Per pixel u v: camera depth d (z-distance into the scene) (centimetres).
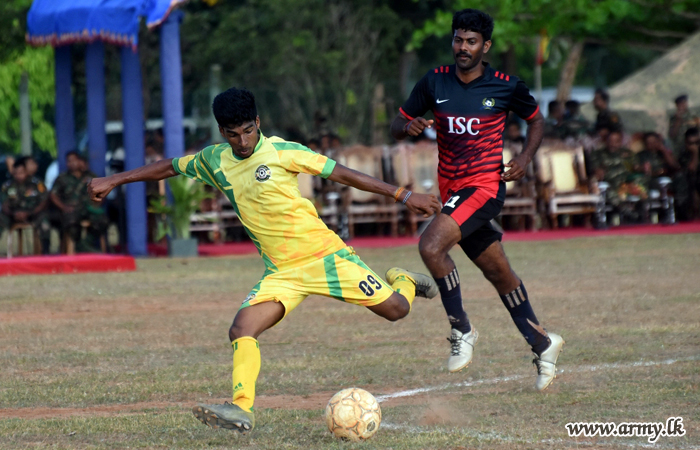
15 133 8456
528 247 4166
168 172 1476
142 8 3984
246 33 8538
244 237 5053
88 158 4578
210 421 1268
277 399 1636
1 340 2244
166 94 4212
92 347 2144
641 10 6041
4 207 4259
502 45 6078
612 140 4959
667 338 2106
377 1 8944
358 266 1434
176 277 3466
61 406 1600
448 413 1502
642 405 1520
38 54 7625
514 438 1343
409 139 5341
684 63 5566
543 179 4916
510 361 1917
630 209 4925
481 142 1617
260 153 1384
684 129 5062
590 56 12812
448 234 1590
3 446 1325
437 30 6078
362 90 8738
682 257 3638
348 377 1800
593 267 3425
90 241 4478
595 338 2125
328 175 1389
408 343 2139
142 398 1652
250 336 1364
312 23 8656
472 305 2656
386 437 1357
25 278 3506
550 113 5400
